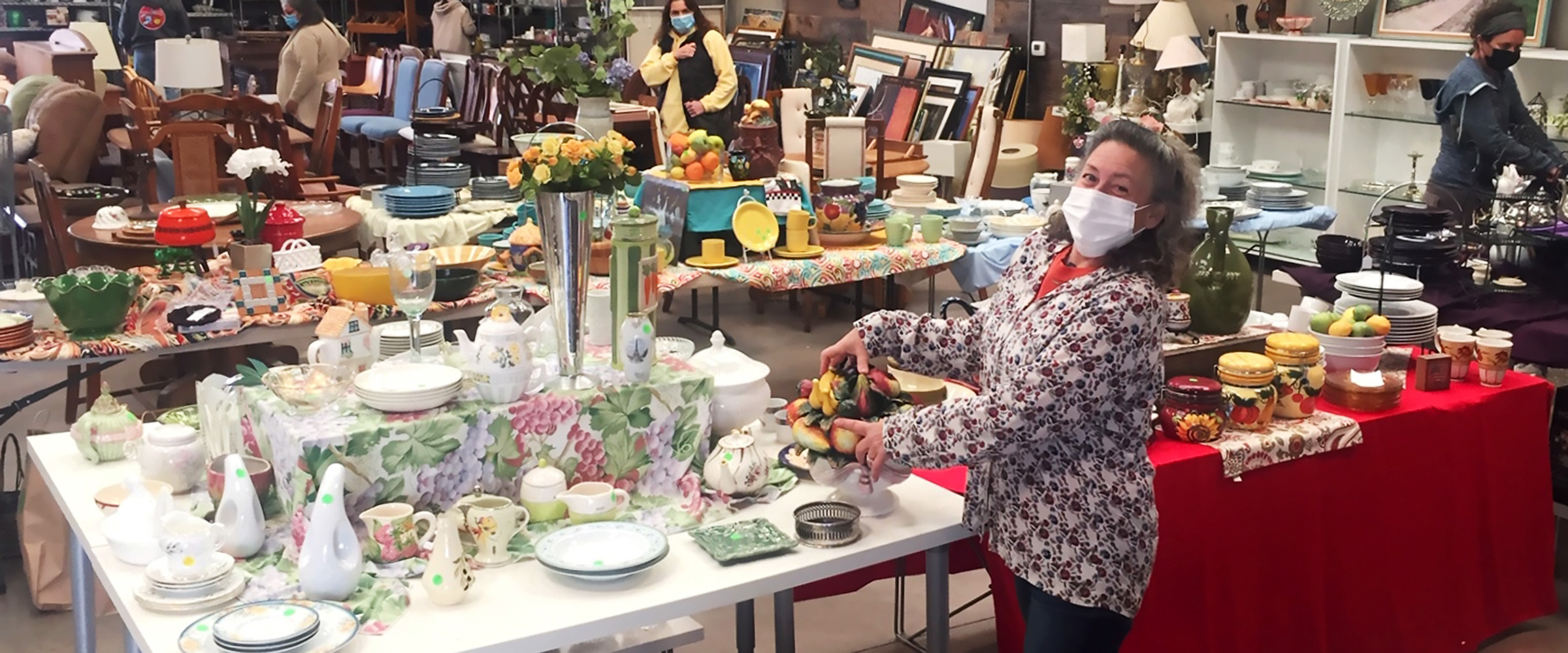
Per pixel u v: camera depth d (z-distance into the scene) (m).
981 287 4.68
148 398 4.28
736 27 11.70
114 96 8.88
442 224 4.52
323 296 3.49
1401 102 6.57
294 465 1.99
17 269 5.98
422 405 2.07
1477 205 4.59
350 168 8.48
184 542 1.90
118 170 8.13
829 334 6.12
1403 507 3.01
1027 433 1.96
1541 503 3.29
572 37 11.22
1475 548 3.16
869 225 4.51
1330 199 6.84
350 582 1.91
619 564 1.97
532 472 2.17
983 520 2.22
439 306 3.49
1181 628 2.67
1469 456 3.11
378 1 13.09
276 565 2.00
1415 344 3.41
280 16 12.80
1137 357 1.95
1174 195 1.95
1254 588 2.78
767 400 2.62
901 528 2.25
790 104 7.89
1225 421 2.75
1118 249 1.99
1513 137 4.74
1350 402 2.97
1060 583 2.06
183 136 5.18
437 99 9.09
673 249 4.06
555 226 2.14
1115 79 7.91
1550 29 5.99
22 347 3.09
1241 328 3.21
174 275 3.71
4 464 3.93
